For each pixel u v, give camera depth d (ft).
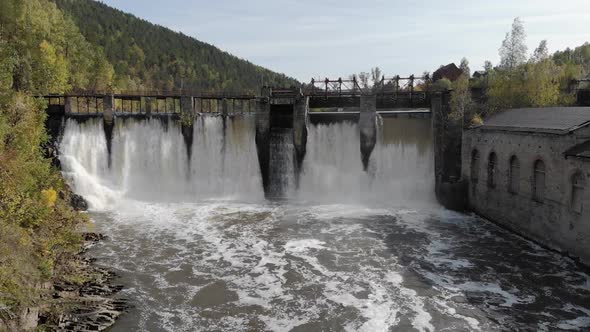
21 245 94.32
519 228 148.46
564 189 126.11
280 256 131.54
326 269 122.31
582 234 119.85
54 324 89.25
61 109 212.43
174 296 106.93
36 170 135.64
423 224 162.71
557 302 102.94
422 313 98.63
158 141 207.21
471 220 168.25
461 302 103.45
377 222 164.96
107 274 117.29
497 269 121.29
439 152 193.16
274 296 107.14
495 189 161.99
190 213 177.37
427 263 126.11
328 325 94.22
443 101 194.90
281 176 207.62
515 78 213.25
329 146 205.98
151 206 188.55
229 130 208.23
